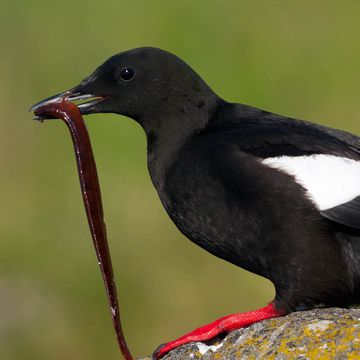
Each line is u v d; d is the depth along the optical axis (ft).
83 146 35.65
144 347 53.88
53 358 55.62
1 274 56.85
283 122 36.96
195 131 37.14
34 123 59.62
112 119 58.80
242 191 35.09
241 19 61.41
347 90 59.31
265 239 35.06
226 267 53.93
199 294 53.88
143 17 62.13
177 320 53.83
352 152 35.81
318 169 35.04
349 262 35.06
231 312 53.31
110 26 62.08
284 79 59.93
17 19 62.28
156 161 37.24
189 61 61.11
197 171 35.91
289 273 35.09
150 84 37.52
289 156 35.22
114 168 57.93
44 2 62.80
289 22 61.11
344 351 31.53
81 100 38.58
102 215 35.32
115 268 55.06
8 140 59.21
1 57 61.05
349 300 35.68
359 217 34.71
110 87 37.96
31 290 56.49
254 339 33.14
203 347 34.32
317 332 32.32
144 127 37.93
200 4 61.98
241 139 35.83
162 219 56.03
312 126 36.99
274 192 34.76
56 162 58.95
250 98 60.08
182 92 37.42
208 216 35.86
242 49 60.75
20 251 57.26
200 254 54.54
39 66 60.95
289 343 32.30
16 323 55.88
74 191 58.23
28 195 58.18
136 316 54.29
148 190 57.00
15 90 60.18
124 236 55.88
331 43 60.44
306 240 34.78
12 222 57.67
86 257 56.90
